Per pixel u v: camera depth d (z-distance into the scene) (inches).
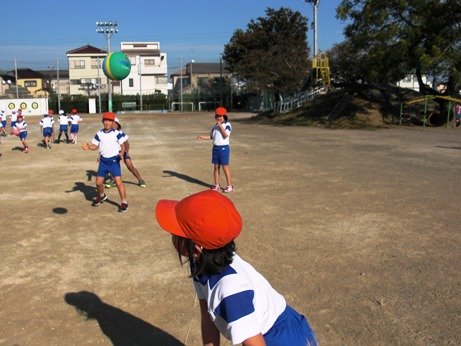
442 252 233.5
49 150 726.5
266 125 1364.4
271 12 2456.9
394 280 199.2
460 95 1373.0
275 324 81.3
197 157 619.2
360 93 1437.0
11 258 229.8
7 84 3164.4
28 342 152.5
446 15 1075.3
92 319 167.8
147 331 159.3
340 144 784.9
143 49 3395.7
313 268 213.2
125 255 233.5
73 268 216.5
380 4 1136.8
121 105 2839.6
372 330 157.8
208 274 80.8
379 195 366.3
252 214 310.3
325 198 356.8
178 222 80.2
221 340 151.6
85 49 3203.7
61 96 2763.3
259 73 2041.1
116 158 323.3
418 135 974.4
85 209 330.0
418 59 1101.1
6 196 376.2
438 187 397.1
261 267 214.7
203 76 3799.2
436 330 157.8
